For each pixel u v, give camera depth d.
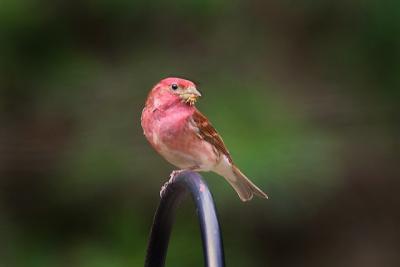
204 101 12.48
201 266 12.33
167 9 13.46
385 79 13.73
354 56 13.80
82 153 12.68
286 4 13.91
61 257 12.78
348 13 13.86
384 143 13.74
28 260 12.77
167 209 6.23
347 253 14.56
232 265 13.07
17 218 13.01
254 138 11.98
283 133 12.18
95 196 12.66
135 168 12.50
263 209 12.46
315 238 14.49
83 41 13.41
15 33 13.13
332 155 12.80
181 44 13.55
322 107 13.46
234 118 12.18
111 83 13.09
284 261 14.30
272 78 13.52
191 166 7.69
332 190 13.54
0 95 13.23
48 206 12.98
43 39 13.23
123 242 12.46
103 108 12.95
